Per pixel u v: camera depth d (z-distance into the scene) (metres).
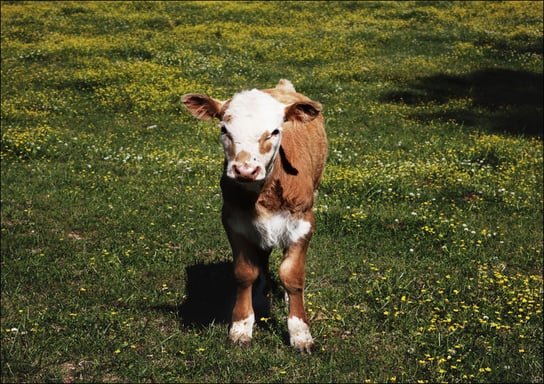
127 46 22.92
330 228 9.21
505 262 8.40
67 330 6.43
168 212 9.87
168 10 29.84
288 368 5.77
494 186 11.41
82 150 13.16
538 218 10.01
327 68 21.47
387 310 6.91
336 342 6.26
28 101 17.00
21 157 12.67
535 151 13.75
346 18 28.53
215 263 8.16
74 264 8.04
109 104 16.88
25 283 7.59
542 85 20.31
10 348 6.06
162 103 17.02
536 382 5.68
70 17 28.36
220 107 5.72
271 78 20.33
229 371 5.69
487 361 5.91
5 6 30.16
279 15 29.05
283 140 5.95
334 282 7.70
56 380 5.60
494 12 29.61
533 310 6.95
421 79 20.56
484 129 15.77
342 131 15.30
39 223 9.45
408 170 12.16
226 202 5.86
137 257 8.21
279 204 5.77
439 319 6.74
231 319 6.64
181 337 6.29
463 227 9.44
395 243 8.82
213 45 23.69
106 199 10.40
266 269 7.20
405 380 5.62
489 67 21.95
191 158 12.53
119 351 5.93
